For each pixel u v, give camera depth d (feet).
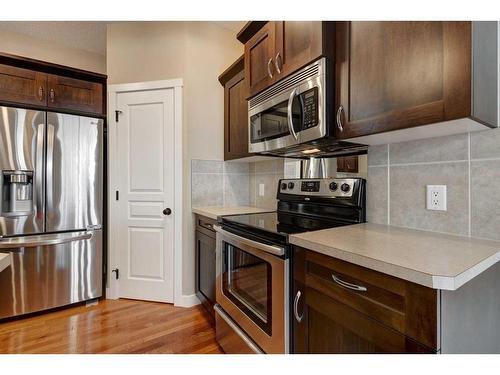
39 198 7.22
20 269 7.02
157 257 8.16
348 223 4.87
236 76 7.45
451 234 3.69
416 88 3.08
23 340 6.07
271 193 7.78
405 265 2.31
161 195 8.11
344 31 3.96
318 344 3.22
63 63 10.23
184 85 8.01
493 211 3.33
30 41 9.62
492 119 3.13
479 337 2.69
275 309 3.91
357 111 3.77
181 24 8.10
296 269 3.60
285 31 4.81
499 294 3.03
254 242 4.28
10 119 6.89
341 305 2.90
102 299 8.36
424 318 2.18
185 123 8.00
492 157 3.33
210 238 6.86
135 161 8.23
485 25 2.95
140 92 8.19
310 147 5.11
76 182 7.73
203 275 7.40
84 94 8.04
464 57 2.69
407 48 3.17
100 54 10.98
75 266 7.71
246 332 4.75
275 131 5.26
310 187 5.76
